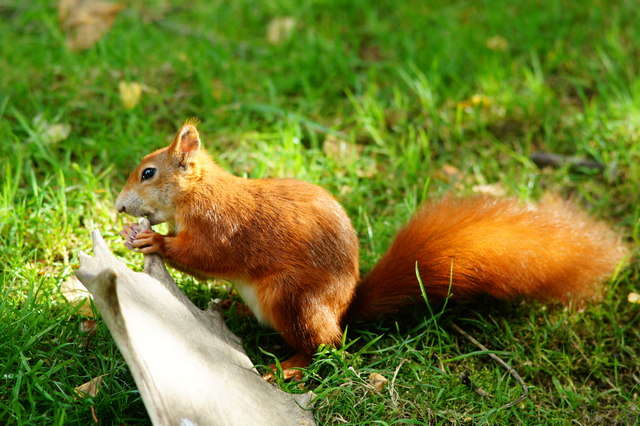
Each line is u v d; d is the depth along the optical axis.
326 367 4.09
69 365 3.84
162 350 3.37
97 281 3.17
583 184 5.71
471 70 6.85
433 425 3.85
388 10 7.87
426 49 7.07
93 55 6.62
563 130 6.18
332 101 6.51
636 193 5.55
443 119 6.22
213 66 6.73
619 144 5.88
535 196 5.60
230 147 5.83
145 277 3.74
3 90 6.08
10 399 3.60
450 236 4.35
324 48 6.97
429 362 4.14
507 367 4.19
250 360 3.95
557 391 4.15
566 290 4.48
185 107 6.18
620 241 5.07
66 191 5.09
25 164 5.33
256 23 7.61
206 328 3.82
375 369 4.06
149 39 7.13
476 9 7.84
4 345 3.76
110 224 4.97
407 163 5.71
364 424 3.78
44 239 4.71
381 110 6.29
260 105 6.16
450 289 4.36
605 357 4.41
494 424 3.86
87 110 6.00
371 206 5.42
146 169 4.09
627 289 4.87
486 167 5.88
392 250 4.41
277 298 3.98
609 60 6.96
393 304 4.32
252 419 3.45
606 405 4.12
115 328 3.19
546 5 7.69
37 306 4.07
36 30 7.19
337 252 4.07
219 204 4.03
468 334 4.50
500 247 4.36
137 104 6.04
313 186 4.24
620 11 7.65
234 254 4.01
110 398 3.61
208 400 3.35
